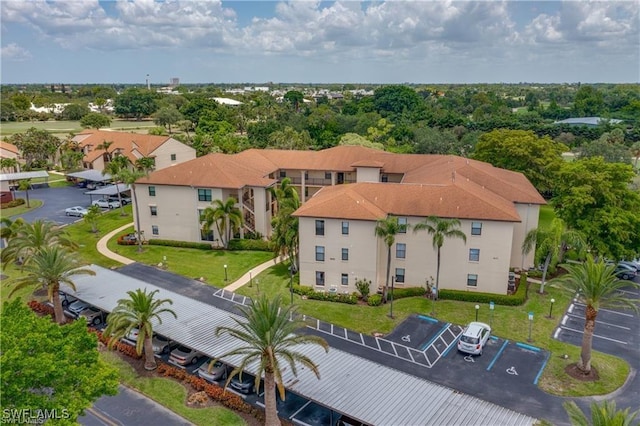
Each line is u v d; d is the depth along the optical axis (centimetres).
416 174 6103
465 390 3120
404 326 4000
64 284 4375
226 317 3738
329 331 3912
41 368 2027
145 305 3325
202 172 6009
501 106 19200
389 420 2495
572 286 4134
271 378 2705
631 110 17475
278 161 7200
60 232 4747
